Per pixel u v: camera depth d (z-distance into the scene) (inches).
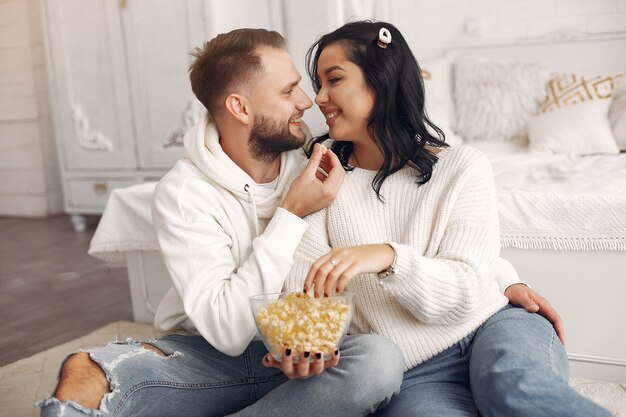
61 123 177.9
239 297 48.1
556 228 69.8
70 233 180.2
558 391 38.2
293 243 50.0
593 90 124.9
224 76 53.4
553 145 121.4
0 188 220.5
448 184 51.0
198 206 52.6
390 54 50.8
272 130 54.0
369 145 53.7
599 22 139.3
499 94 133.6
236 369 51.1
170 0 155.6
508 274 55.4
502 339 44.9
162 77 160.9
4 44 210.5
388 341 45.9
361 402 43.0
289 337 41.3
